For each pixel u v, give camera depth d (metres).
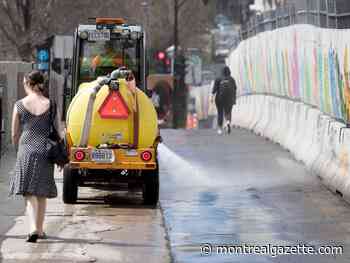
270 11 49.41
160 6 121.25
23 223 23.69
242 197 28.42
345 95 29.05
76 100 27.16
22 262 19.12
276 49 46.59
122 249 20.67
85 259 19.48
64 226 23.62
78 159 26.62
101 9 86.06
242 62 61.16
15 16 78.31
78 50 33.91
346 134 28.09
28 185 21.05
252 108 55.47
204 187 30.75
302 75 38.66
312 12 35.91
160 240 21.77
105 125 26.86
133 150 26.69
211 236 22.08
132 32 33.91
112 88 26.80
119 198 28.83
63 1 81.00
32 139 21.20
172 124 92.44
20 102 21.27
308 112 36.41
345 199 27.25
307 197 28.19
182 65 91.62
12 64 44.28
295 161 37.19
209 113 92.44
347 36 28.50
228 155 40.03
